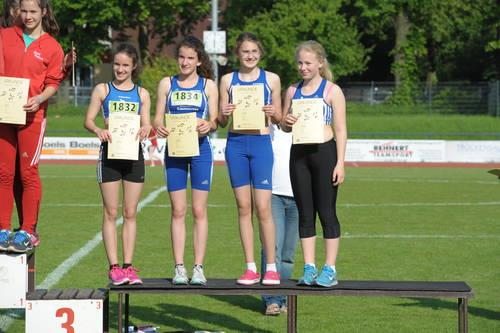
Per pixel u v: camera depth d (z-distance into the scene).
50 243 15.65
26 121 9.13
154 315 10.83
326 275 8.69
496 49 60.06
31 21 9.07
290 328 8.70
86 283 12.20
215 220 19.03
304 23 52.41
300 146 8.96
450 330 9.99
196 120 9.09
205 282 9.04
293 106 8.82
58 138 40.28
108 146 9.09
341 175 8.85
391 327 10.13
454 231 17.67
